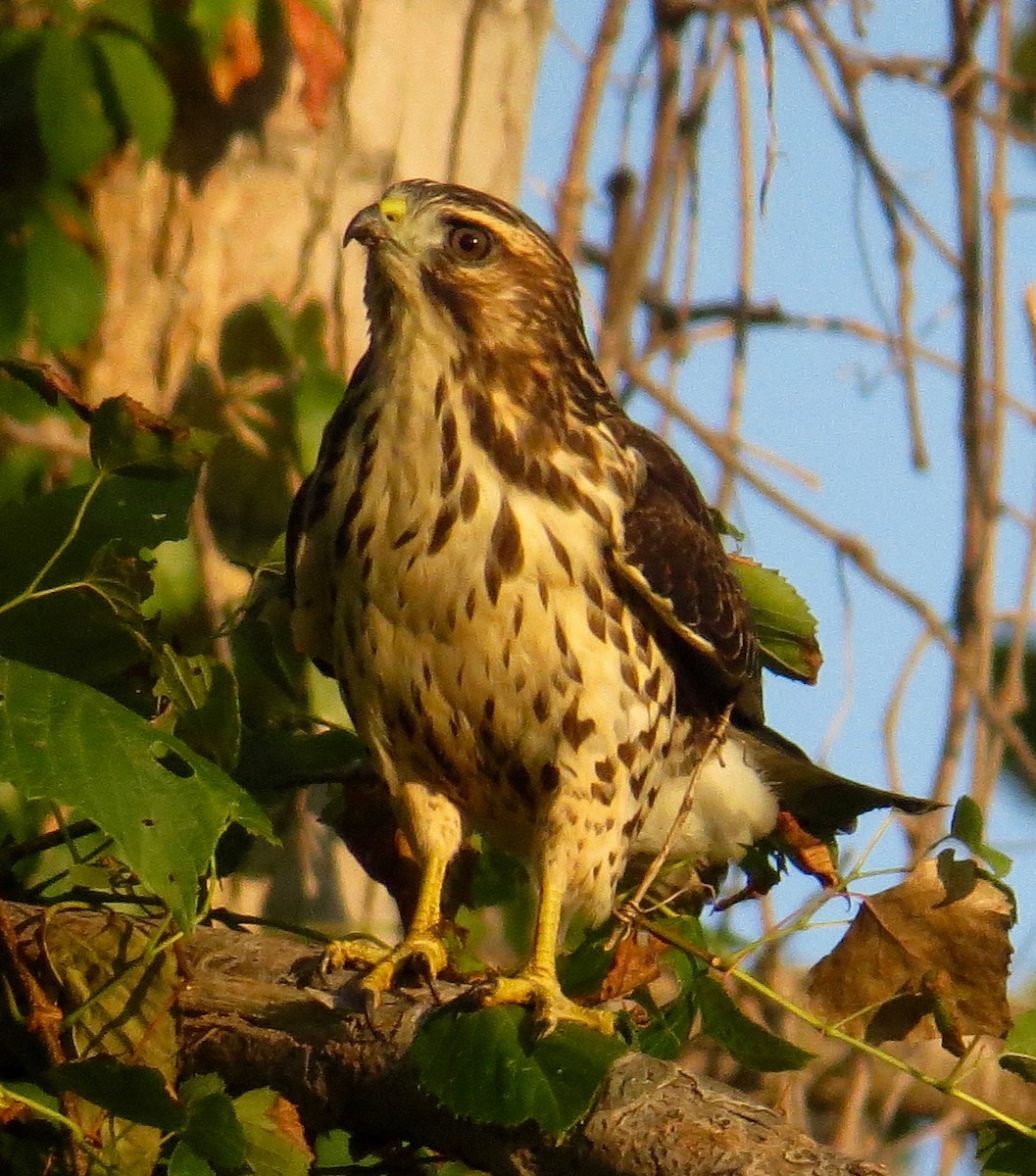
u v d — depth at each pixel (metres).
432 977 8.08
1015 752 12.45
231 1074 7.82
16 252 11.14
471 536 8.92
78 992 7.45
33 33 11.16
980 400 12.48
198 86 11.68
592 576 9.11
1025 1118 11.97
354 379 9.53
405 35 12.27
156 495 8.05
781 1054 8.18
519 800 9.43
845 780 10.17
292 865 11.38
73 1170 7.12
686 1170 6.88
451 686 9.10
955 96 12.85
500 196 12.80
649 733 9.38
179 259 11.72
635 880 10.28
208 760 7.95
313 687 10.63
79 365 11.54
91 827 8.47
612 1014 8.35
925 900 8.41
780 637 10.38
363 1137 7.85
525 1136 7.26
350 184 12.09
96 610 7.95
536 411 9.14
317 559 9.37
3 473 10.89
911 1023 8.50
